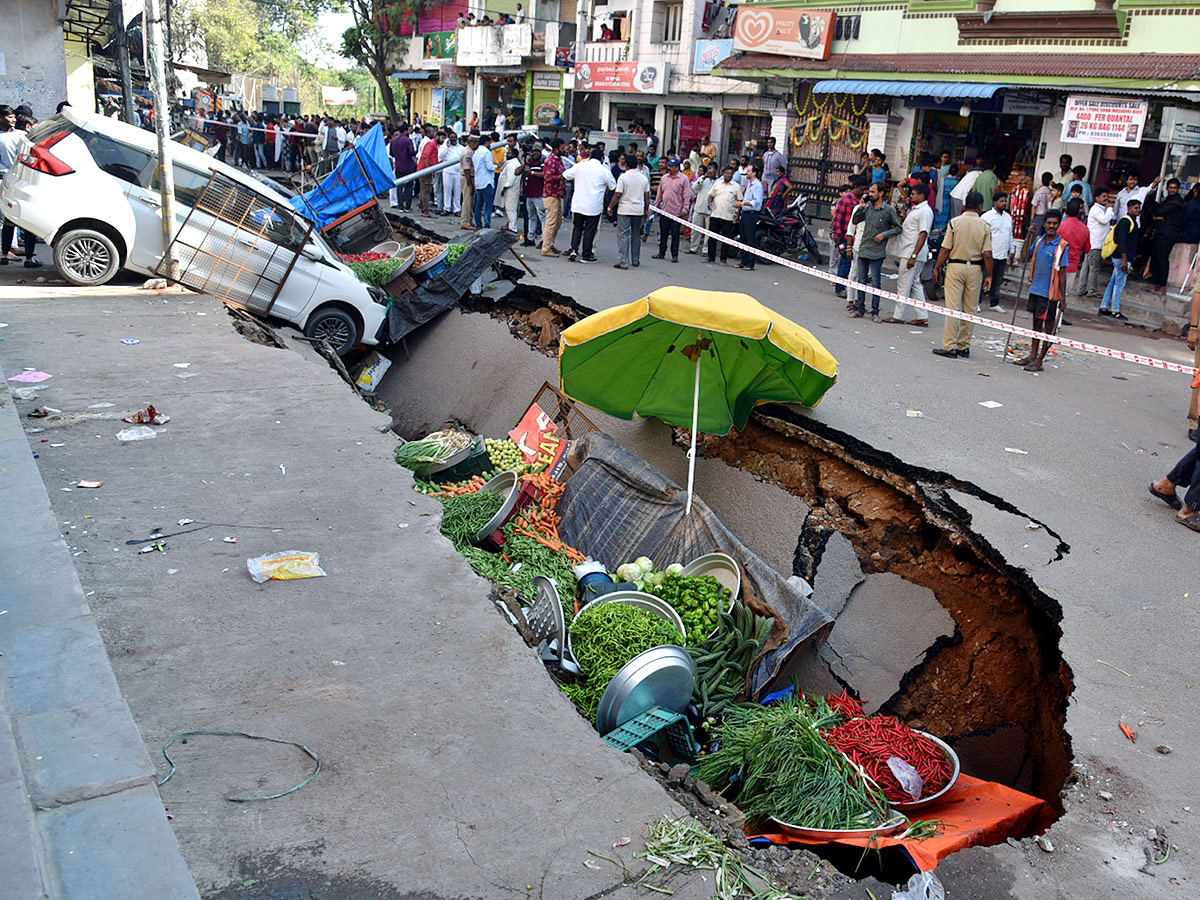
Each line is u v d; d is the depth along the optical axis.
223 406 7.83
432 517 6.15
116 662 4.31
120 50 23.67
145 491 6.11
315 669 4.41
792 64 21.41
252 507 6.03
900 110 20.05
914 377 10.85
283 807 3.55
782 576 7.02
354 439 7.36
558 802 3.73
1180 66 14.73
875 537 7.78
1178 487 8.12
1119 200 15.71
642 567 7.43
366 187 16.03
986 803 4.62
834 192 21.81
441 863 3.37
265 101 49.81
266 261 11.51
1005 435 9.00
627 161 16.81
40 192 10.91
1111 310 15.02
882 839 3.99
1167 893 3.75
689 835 3.62
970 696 6.52
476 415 12.12
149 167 11.28
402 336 13.61
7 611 4.50
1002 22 17.42
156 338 9.55
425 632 4.82
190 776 3.65
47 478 6.17
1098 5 16.05
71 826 3.25
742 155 27.12
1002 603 6.75
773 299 14.97
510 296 14.11
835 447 8.56
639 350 8.27
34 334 9.34
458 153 21.67
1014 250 16.08
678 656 5.01
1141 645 5.67
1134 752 4.68
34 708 3.83
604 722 4.90
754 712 5.15
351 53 41.44
